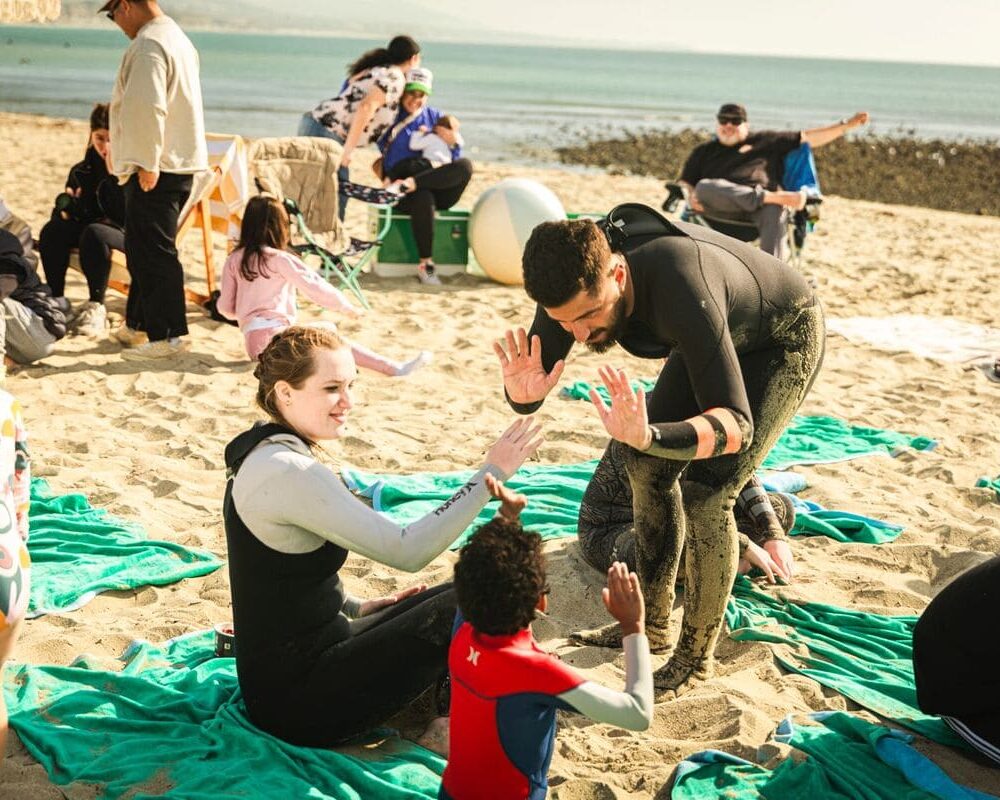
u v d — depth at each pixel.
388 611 3.22
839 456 5.94
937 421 6.71
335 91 51.91
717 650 3.89
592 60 155.50
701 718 3.41
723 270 3.15
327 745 3.16
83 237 7.66
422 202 9.66
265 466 2.91
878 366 7.93
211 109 38.41
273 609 3.00
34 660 3.61
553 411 6.56
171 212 7.03
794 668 3.73
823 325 3.51
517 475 5.49
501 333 8.36
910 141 37.84
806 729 3.31
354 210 13.84
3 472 2.65
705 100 69.19
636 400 2.71
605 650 3.83
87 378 6.72
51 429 5.82
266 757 3.04
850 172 28.20
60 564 4.30
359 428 6.11
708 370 2.99
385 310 8.88
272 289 6.77
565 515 4.95
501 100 58.12
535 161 28.91
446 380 7.17
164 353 7.21
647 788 3.04
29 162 15.88
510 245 9.57
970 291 10.82
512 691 2.55
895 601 4.31
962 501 5.38
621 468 4.24
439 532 2.97
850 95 87.19
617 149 32.72
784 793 3.02
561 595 4.24
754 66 168.62
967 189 26.34
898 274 11.46
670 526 3.51
